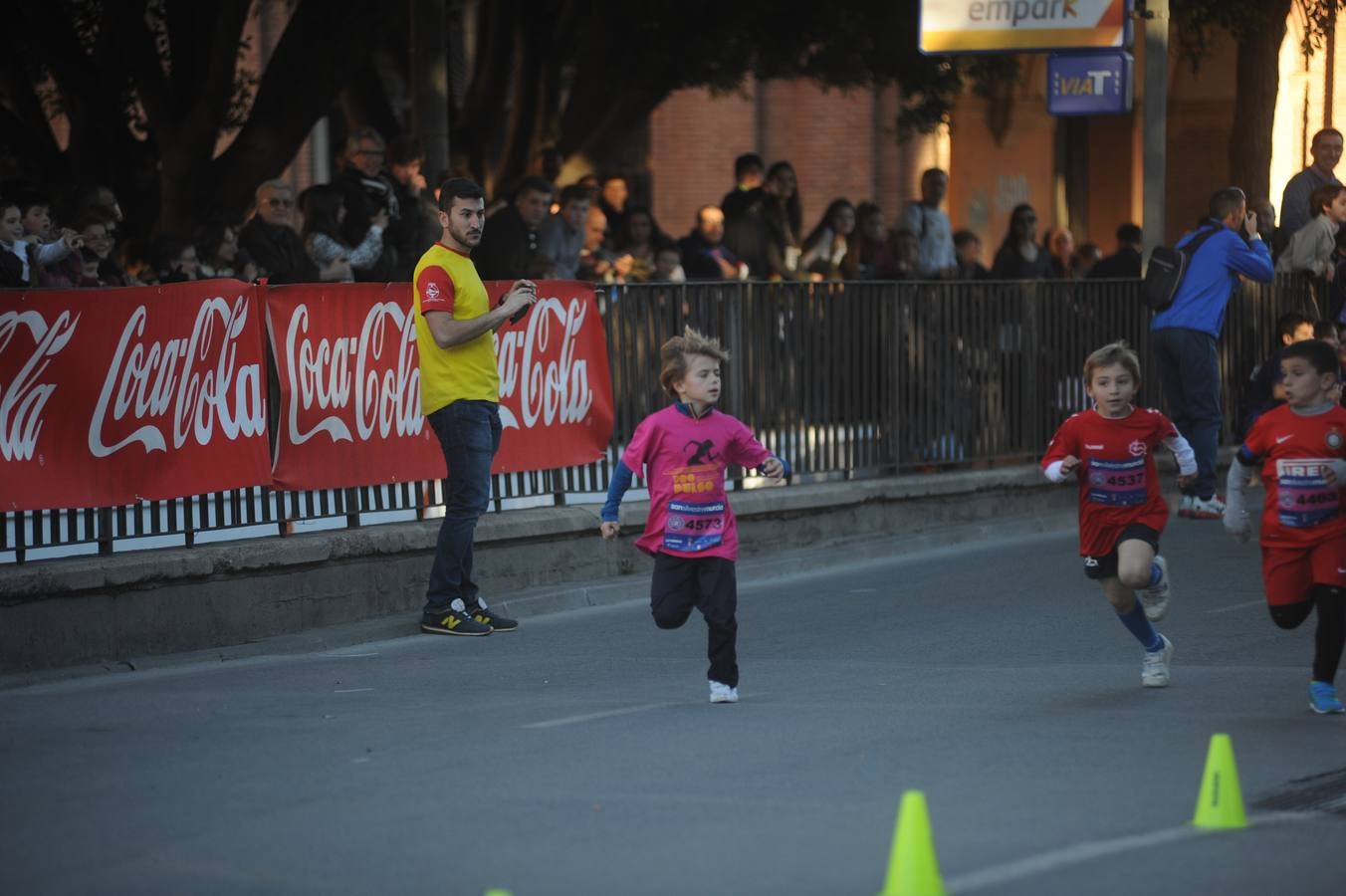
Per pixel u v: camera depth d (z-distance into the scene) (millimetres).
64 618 27484
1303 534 23141
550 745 21672
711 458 24578
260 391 30484
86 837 17734
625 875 16094
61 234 35438
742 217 50312
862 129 84938
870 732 22266
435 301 30188
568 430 35906
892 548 40031
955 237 54750
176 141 50750
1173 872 16062
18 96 54656
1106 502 24641
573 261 45062
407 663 28312
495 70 60688
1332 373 23000
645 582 35656
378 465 32469
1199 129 61438
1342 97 55062
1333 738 21766
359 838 17484
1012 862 16328
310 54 51062
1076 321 46312
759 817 18047
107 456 28391
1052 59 46375
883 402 41812
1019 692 24922
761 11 57531
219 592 29438
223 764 20906
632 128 64438
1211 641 28734
